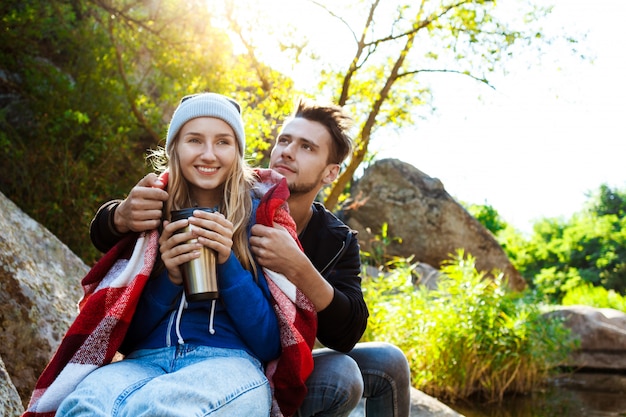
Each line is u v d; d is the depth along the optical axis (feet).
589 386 24.81
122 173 25.07
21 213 11.76
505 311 23.31
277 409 6.23
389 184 41.47
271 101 28.50
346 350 7.48
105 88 24.63
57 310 10.33
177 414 4.98
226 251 5.89
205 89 25.63
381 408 8.00
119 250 6.28
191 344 5.97
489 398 21.89
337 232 8.10
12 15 22.22
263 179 7.18
